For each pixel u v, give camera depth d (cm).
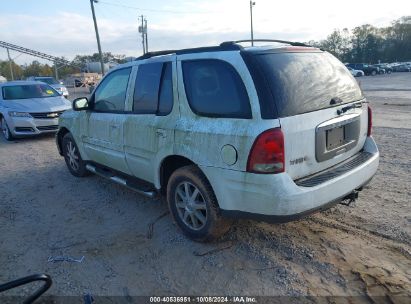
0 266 376
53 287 339
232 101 341
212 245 395
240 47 351
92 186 602
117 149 494
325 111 350
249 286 327
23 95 1148
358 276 330
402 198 486
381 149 741
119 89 489
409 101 1697
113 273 356
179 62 396
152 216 477
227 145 337
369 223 422
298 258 362
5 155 870
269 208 324
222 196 352
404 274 331
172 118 398
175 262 369
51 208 522
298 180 338
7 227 467
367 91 2464
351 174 364
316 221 432
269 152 314
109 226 455
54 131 1060
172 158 410
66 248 407
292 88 334
